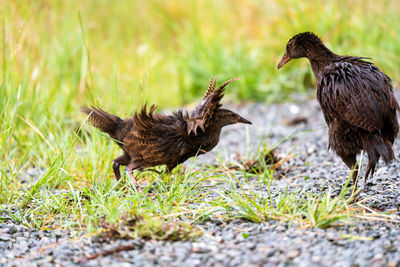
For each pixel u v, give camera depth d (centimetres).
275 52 1920
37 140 1193
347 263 626
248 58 1895
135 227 739
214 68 1911
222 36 2053
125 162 1016
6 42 1299
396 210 798
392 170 1016
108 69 1780
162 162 980
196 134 945
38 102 1286
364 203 848
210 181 1025
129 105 1263
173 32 2178
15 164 1162
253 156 1206
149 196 923
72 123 1308
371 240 687
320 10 1889
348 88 838
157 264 657
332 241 693
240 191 952
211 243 714
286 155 1177
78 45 1521
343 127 861
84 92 1464
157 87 1931
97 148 1118
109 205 836
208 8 2184
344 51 1706
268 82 1853
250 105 1761
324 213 761
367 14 1844
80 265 662
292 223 758
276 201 841
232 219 798
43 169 1138
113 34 1936
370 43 1752
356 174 884
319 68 944
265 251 676
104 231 751
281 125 1524
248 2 2117
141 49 1656
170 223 764
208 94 1005
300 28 1884
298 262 641
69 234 774
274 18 1989
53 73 1498
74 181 1055
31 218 823
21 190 1000
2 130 1098
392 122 846
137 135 953
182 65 1939
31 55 1425
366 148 828
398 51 1745
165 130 959
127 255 685
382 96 828
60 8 1598
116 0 2064
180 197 877
